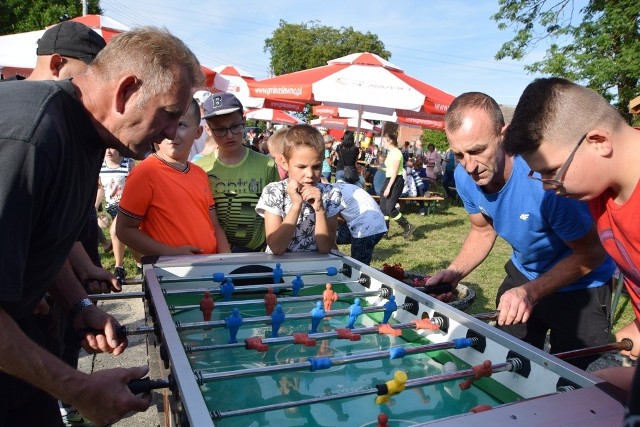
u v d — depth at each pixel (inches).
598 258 87.2
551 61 501.7
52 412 75.5
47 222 53.4
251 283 101.5
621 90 472.1
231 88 325.7
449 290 103.7
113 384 51.9
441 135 1138.7
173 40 56.0
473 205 108.0
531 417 43.3
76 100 53.8
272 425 56.0
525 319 81.2
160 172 113.2
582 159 60.4
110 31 229.8
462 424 41.6
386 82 268.4
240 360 72.3
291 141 111.3
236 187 132.2
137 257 131.9
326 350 76.4
